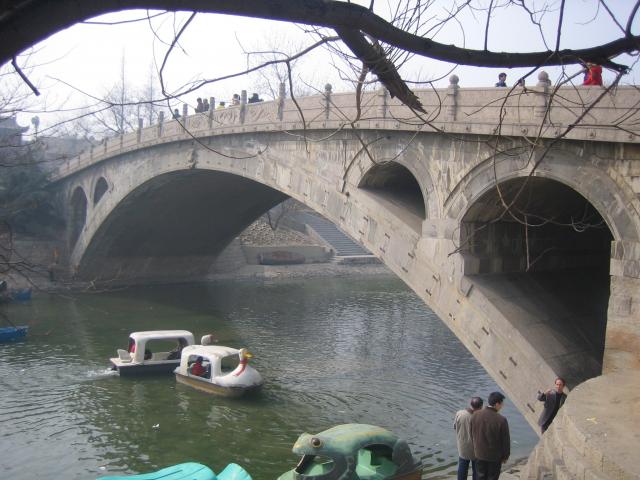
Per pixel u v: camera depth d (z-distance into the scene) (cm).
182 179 3516
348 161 2023
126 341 2952
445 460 1689
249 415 2019
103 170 4141
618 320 1186
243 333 3184
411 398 2205
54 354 2702
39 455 1720
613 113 1195
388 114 1817
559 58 519
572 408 973
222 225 4584
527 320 1462
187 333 2552
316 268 5684
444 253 1611
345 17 419
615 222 1210
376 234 1889
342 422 1973
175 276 4938
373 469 1291
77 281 4484
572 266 1786
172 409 2066
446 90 1602
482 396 2238
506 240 1641
